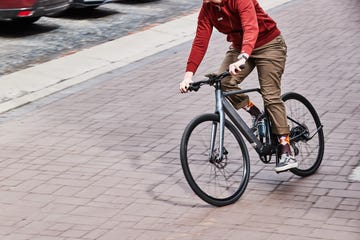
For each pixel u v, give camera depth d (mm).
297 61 14133
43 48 15570
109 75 13883
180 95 12414
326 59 14219
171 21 18156
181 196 8320
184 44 16141
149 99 12258
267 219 7582
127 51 15492
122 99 12336
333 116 10844
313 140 8852
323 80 12805
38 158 9727
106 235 7379
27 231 7570
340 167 8953
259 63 8141
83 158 9664
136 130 10727
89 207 8102
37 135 10695
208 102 11992
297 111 8734
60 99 12484
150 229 7473
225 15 7809
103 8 19891
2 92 12773
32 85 13219
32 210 8094
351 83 12570
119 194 8430
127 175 9000
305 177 8711
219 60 14672
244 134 8219
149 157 9609
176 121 11070
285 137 8266
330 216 7594
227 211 7836
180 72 13914
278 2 20469
